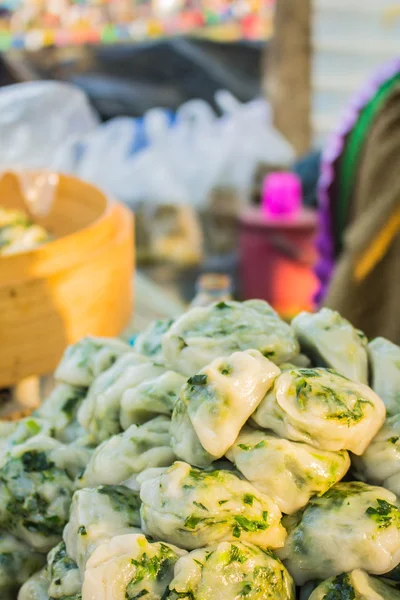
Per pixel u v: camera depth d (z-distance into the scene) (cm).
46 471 73
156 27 429
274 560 60
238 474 63
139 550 59
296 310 320
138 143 343
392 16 389
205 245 348
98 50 424
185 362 71
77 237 112
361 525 60
